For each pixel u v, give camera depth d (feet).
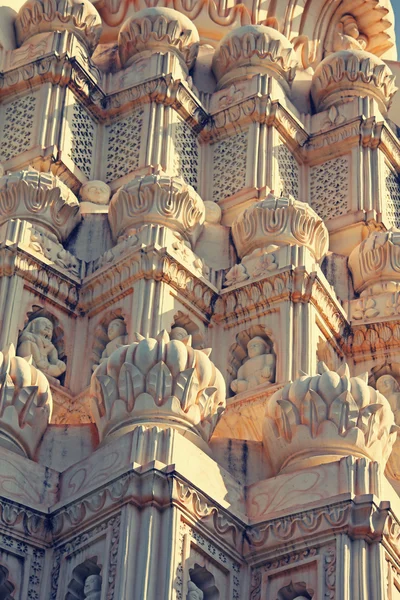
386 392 100.83
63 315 99.81
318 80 122.72
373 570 78.64
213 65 122.72
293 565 80.38
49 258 100.27
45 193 103.81
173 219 103.50
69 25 118.93
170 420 83.97
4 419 85.05
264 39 121.08
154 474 78.79
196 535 79.77
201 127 117.19
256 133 115.34
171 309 98.27
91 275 100.99
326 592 78.23
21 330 97.14
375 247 106.32
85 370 98.02
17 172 104.99
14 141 112.88
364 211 113.60
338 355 102.06
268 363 97.14
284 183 115.55
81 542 80.28
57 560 81.15
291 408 85.61
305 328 97.55
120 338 97.55
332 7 133.59
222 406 86.38
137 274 98.32
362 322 103.09
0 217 103.65
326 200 116.26
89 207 108.58
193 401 84.64
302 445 85.05
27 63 115.14
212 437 87.45
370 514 79.51
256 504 83.71
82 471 83.10
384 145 118.62
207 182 115.14
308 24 131.75
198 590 78.74
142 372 84.58
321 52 132.36
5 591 80.53
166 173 111.65
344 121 119.03
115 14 127.85
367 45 136.77
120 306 98.73
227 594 80.53
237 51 121.08
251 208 105.29
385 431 85.51
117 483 79.25
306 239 104.42
